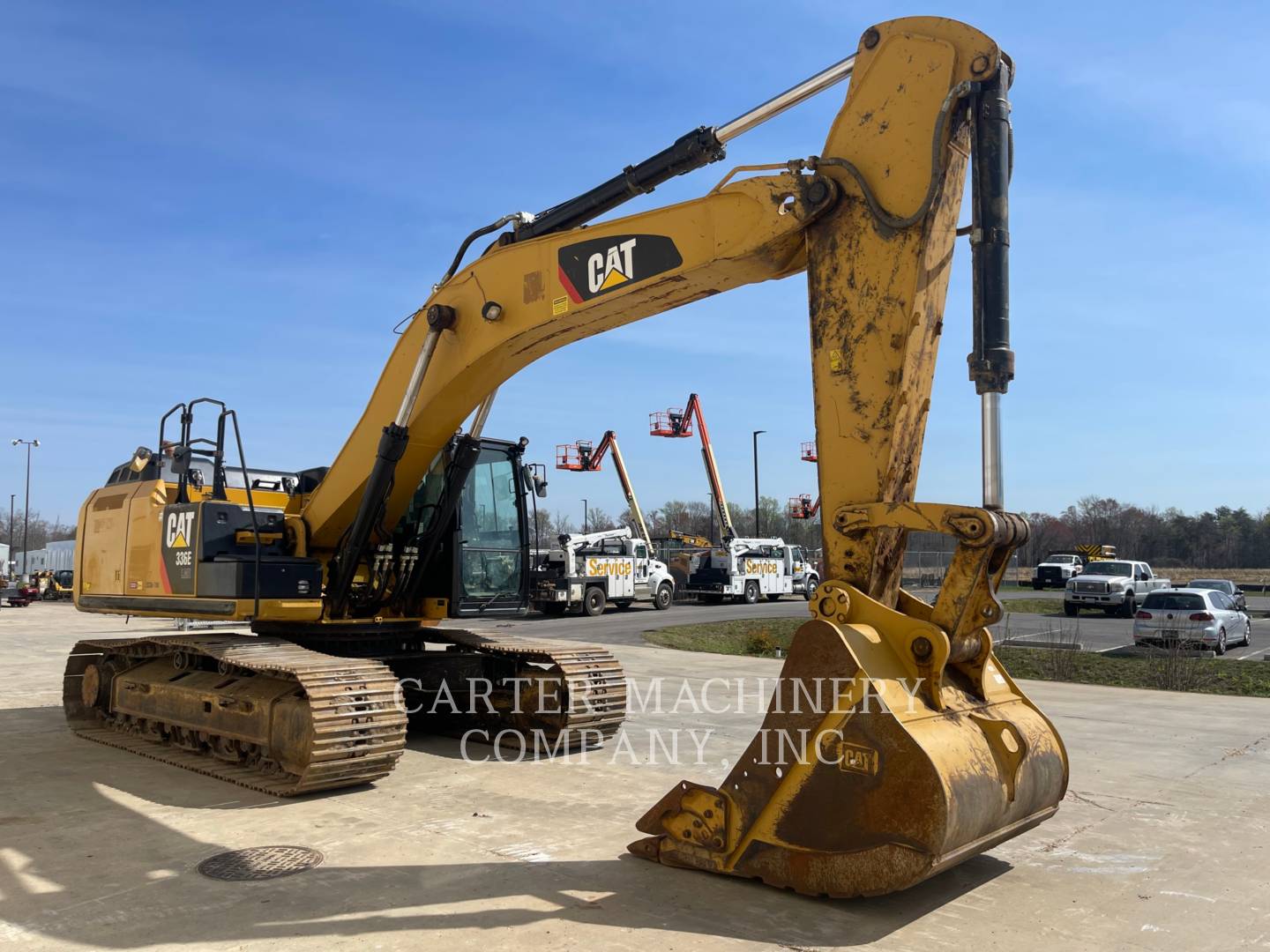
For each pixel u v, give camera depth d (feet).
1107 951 13.42
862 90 16.07
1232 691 45.68
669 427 131.13
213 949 13.37
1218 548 273.95
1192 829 19.65
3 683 44.24
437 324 23.29
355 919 14.43
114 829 19.56
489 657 29.84
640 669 47.37
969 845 14.23
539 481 31.71
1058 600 116.06
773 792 15.34
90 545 33.37
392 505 26.86
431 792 22.58
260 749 24.12
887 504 15.08
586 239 20.33
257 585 25.21
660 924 14.23
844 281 15.89
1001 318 14.88
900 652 14.98
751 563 118.11
